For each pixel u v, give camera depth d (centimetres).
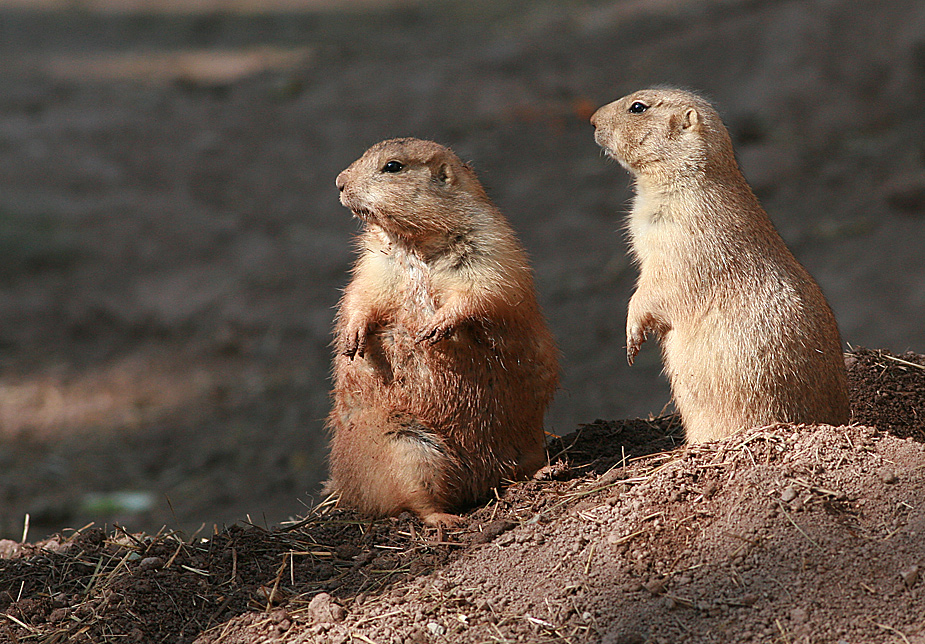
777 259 657
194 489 1293
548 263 1806
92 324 1867
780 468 593
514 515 646
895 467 588
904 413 764
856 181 1836
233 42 3456
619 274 1738
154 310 1872
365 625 560
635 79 2362
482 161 2144
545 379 698
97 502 1238
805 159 1938
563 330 1609
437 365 673
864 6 2206
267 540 664
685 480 599
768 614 518
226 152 2370
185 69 3058
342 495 707
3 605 629
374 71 2792
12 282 1952
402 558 625
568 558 579
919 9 2127
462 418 681
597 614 538
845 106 2053
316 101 2595
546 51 2728
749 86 2178
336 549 647
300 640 559
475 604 562
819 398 647
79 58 3234
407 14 3709
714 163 668
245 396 1578
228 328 1792
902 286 1479
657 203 675
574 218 1922
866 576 528
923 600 511
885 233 1645
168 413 1545
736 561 549
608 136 698
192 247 2027
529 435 705
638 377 1449
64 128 2494
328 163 2255
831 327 666
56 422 1534
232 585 620
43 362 1759
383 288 691
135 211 2131
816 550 544
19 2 4209
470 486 696
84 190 2212
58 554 693
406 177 671
